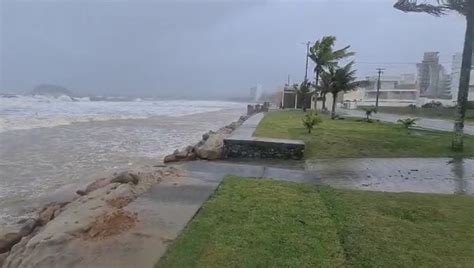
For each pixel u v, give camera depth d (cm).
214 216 521
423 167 999
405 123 2019
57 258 399
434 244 457
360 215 554
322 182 800
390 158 1123
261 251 417
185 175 789
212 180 748
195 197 614
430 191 745
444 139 1487
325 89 2903
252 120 2238
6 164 1093
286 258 404
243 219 514
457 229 511
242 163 1015
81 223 470
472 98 5175
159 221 495
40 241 431
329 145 1277
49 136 1723
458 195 709
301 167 984
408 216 565
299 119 2375
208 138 1338
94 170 1054
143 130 2203
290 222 509
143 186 671
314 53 3391
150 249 414
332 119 2595
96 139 1711
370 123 2333
